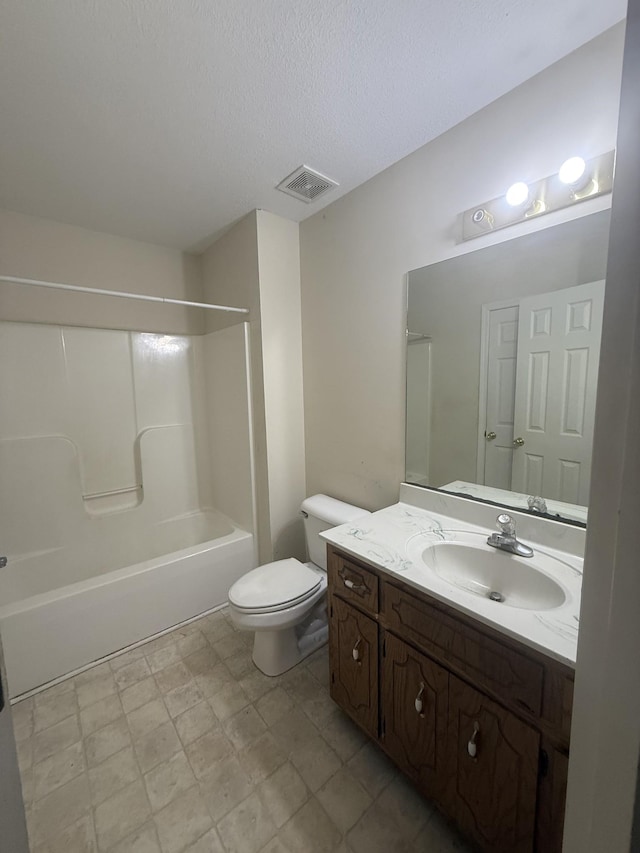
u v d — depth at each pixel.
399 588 1.08
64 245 2.12
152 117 1.30
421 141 1.46
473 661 0.91
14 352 2.00
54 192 1.78
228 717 1.45
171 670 1.69
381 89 1.20
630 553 0.42
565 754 0.75
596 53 1.03
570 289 1.13
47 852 1.03
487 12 0.96
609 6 0.95
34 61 1.05
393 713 1.14
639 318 0.40
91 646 1.72
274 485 2.19
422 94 1.23
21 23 0.94
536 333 1.21
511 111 1.22
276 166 1.60
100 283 2.25
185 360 2.62
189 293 2.61
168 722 1.43
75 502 2.19
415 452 1.64
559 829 0.78
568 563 1.09
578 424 1.13
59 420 2.16
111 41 1.00
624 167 0.43
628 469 0.42
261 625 1.53
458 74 1.15
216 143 1.45
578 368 1.12
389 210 1.64
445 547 1.28
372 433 1.84
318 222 2.00
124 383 2.38
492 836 0.91
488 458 1.37
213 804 1.14
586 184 1.07
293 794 1.17
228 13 0.94
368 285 1.77
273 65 1.10
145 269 2.42
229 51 1.05
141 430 2.47
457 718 0.95
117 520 2.35
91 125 1.33
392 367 1.71
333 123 1.35
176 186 1.74
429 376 1.55
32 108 1.24
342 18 0.97
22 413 2.04
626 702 0.43
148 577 1.88
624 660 0.43
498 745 0.87
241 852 1.02
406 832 1.07
